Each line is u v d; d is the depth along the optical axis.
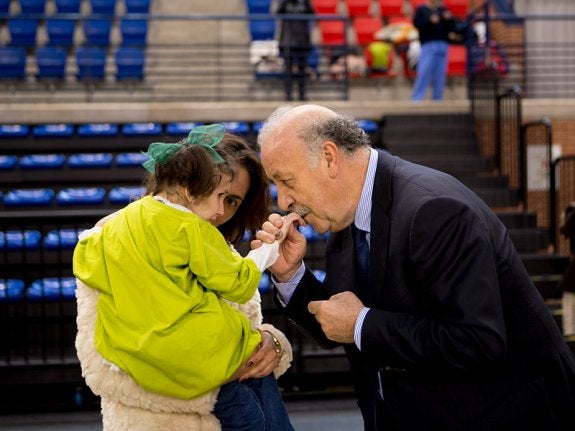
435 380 2.12
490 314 1.91
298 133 2.12
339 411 4.95
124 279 2.01
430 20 9.20
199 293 2.03
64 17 8.43
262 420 2.18
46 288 5.56
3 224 4.85
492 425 2.10
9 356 5.09
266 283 5.41
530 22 12.09
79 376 5.07
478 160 7.65
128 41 11.49
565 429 2.15
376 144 8.25
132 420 2.07
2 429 4.70
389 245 2.08
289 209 2.21
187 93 11.12
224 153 2.16
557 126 8.45
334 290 2.36
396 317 2.04
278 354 2.25
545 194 8.18
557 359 2.13
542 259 6.37
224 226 2.36
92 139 8.11
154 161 2.12
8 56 10.53
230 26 11.99
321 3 12.27
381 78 11.59
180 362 1.98
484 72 9.15
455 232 1.96
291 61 9.45
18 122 8.34
